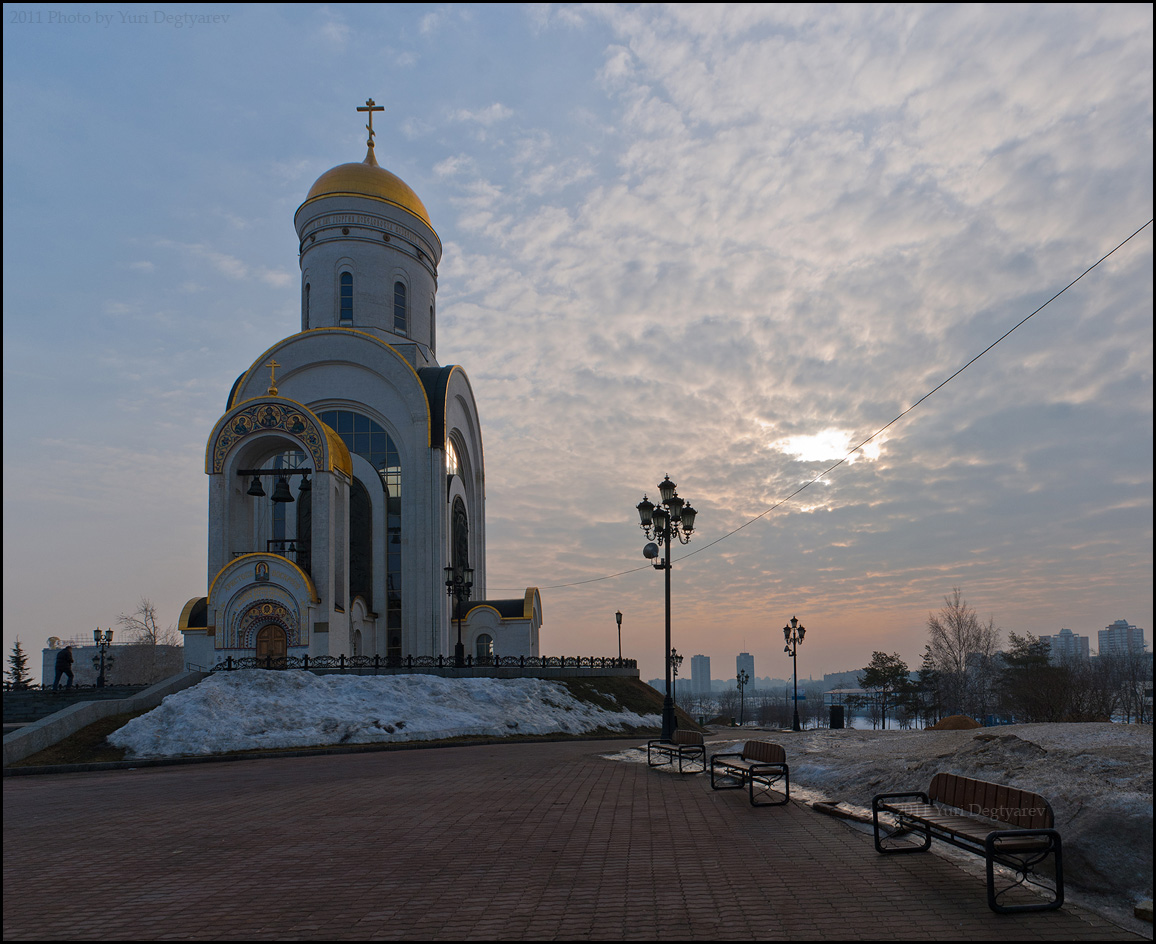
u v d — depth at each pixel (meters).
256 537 39.06
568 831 9.76
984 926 6.27
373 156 48.75
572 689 32.44
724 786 13.07
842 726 31.95
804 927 6.25
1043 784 8.75
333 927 6.32
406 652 37.09
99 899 7.14
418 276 47.12
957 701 61.38
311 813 11.29
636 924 6.34
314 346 40.03
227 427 32.62
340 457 33.88
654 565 21.39
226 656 30.72
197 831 10.12
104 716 21.41
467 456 47.00
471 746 22.38
